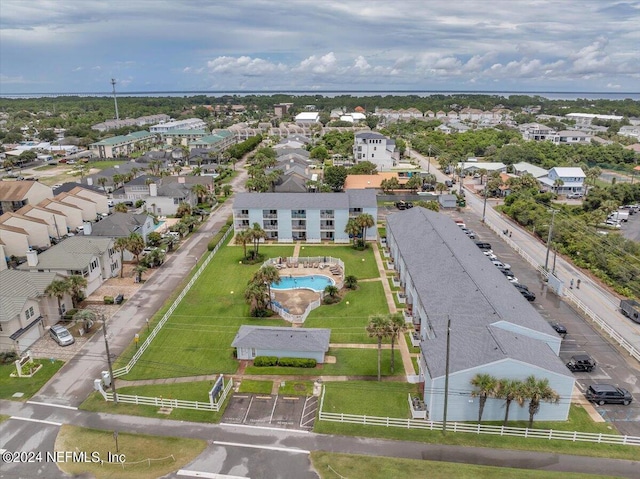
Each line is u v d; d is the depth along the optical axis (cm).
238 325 6244
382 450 3991
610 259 7994
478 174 15875
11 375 5134
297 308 6731
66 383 5003
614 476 3672
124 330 6116
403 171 16012
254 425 4328
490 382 4075
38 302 6047
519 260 8625
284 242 9725
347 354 5559
